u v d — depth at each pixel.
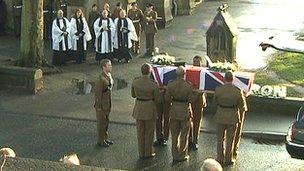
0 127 13.85
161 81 12.43
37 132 13.58
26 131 13.63
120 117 14.50
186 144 11.80
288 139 10.96
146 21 20.58
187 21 26.95
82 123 14.17
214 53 16.89
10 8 23.70
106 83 12.35
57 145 12.82
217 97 11.33
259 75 18.03
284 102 14.28
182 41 23.16
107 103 12.48
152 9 21.16
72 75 18.28
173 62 12.88
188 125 11.64
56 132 13.59
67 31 19.33
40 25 18.03
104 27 19.53
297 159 11.58
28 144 12.86
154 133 12.64
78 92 16.58
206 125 13.84
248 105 14.49
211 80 12.12
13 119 14.39
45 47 21.91
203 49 21.88
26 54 18.00
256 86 14.66
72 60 19.69
